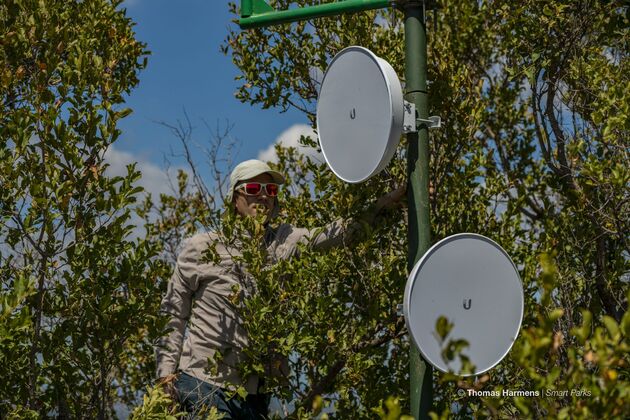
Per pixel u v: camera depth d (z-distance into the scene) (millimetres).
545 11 4043
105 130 3482
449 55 4281
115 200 3453
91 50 3992
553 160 4602
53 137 3422
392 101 2764
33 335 3434
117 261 3904
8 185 3398
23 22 3900
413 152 2895
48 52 3742
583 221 4262
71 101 3604
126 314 3514
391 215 3771
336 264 3662
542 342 1769
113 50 4152
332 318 3773
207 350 3682
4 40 3785
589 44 4301
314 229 3803
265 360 3727
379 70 2842
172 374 3650
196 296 3789
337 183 3971
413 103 2896
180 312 3789
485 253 2742
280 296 3617
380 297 3977
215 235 3816
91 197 3467
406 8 2977
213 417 3371
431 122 2916
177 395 3672
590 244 4219
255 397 3799
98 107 3533
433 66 4043
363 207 3691
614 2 4078
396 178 3998
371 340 3959
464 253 2709
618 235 3883
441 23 5891
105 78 3732
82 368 3486
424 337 2607
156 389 3338
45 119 3414
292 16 3209
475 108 4039
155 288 3709
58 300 3508
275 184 3842
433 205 4016
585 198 3969
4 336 2891
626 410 1798
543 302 1849
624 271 4074
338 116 3031
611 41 4301
